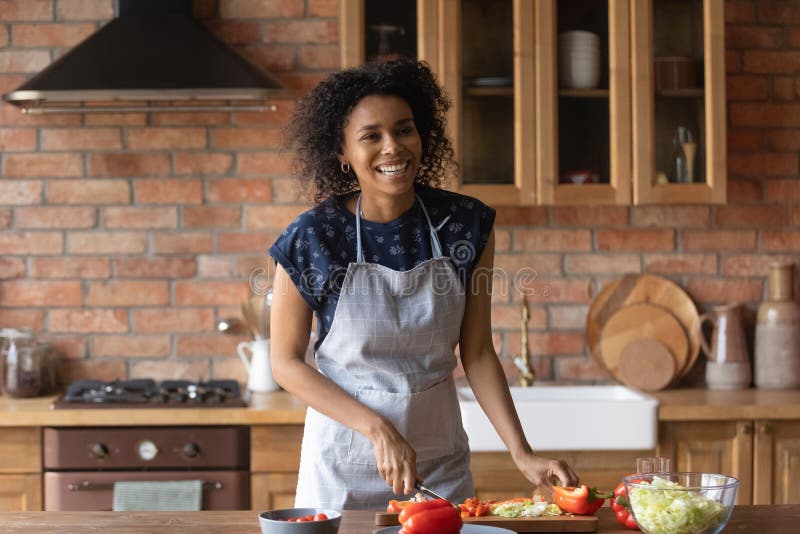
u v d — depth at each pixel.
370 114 2.07
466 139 3.47
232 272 3.79
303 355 2.21
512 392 3.60
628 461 3.24
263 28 3.78
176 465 3.25
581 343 3.82
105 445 3.24
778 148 3.83
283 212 3.79
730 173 3.83
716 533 1.60
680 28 3.51
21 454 3.25
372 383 2.21
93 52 3.43
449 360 2.26
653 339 3.74
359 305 2.18
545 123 3.46
